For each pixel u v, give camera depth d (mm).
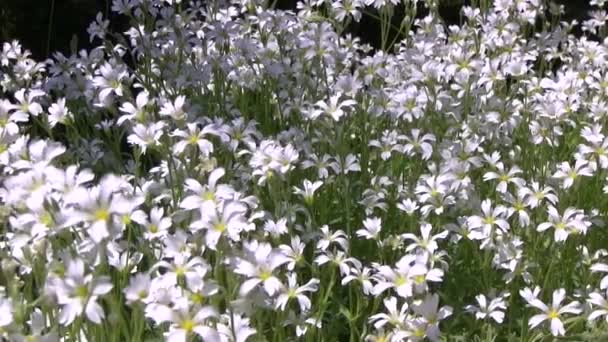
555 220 464
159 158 550
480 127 557
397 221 520
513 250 457
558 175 500
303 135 535
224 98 596
